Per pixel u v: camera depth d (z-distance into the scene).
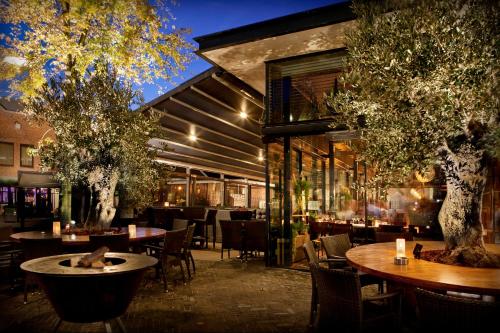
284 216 7.77
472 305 2.05
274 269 7.30
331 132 6.82
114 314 3.24
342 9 6.05
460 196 3.44
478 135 3.31
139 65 8.85
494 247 4.21
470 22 3.16
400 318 3.01
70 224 6.74
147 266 3.36
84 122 6.34
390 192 11.09
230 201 21.62
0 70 7.96
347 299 2.87
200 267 7.50
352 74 3.71
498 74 3.03
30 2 7.62
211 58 7.72
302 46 7.08
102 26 8.33
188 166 15.26
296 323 4.25
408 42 3.26
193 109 10.37
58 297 3.09
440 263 3.37
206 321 4.30
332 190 10.83
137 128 6.73
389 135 3.38
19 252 5.53
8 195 18.17
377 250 4.18
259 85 9.37
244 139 13.79
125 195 7.43
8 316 4.45
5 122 18.20
